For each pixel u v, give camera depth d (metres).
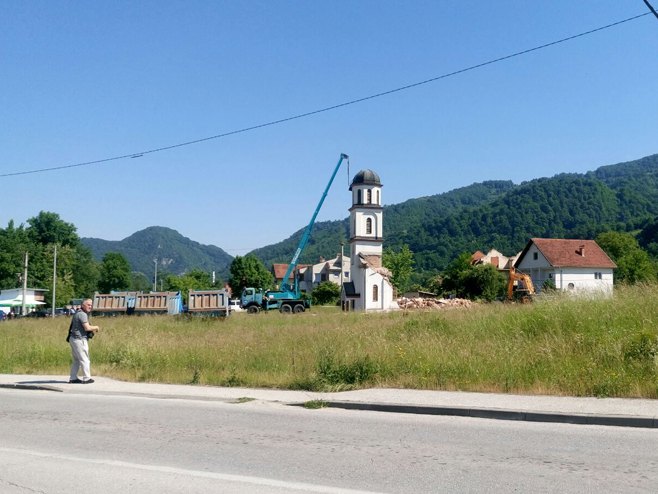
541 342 14.97
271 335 24.05
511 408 10.45
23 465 7.58
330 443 8.64
